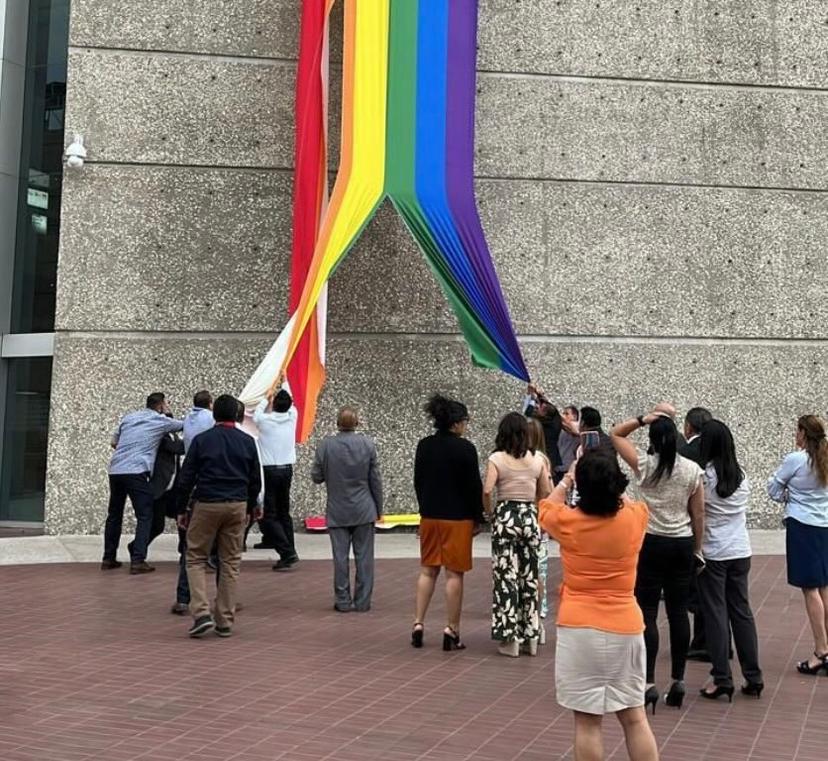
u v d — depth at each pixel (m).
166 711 5.42
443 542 7.07
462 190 11.48
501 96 13.23
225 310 12.59
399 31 11.54
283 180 12.80
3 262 13.97
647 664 5.85
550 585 9.48
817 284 13.72
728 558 6.04
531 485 7.09
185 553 7.77
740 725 5.47
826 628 6.69
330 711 5.50
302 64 12.05
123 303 12.39
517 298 13.11
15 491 13.92
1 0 14.05
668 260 13.42
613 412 13.20
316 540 11.95
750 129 13.71
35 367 13.95
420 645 7.12
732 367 13.48
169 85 12.66
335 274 12.81
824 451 6.63
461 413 7.29
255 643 7.08
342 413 8.40
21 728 5.07
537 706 5.70
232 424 7.47
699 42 13.66
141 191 12.52
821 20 13.96
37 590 8.83
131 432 9.81
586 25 13.47
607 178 13.38
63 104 14.24
